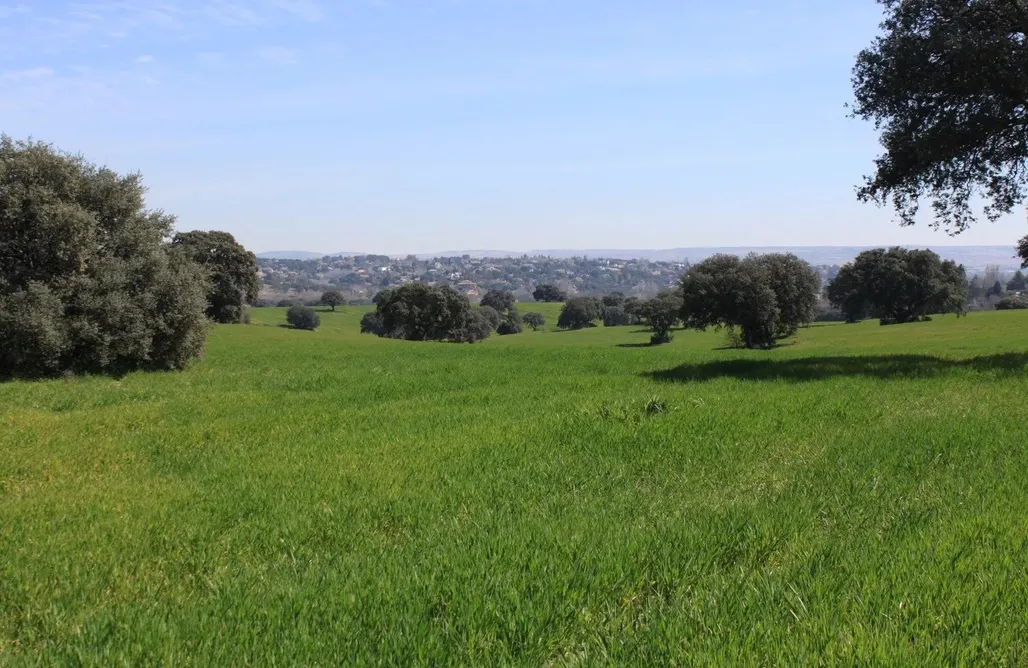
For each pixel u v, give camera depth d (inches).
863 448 390.9
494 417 543.5
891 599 186.5
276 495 327.3
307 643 170.2
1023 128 906.1
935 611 179.8
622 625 181.3
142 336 1097.4
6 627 194.1
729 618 180.2
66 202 1086.4
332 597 197.6
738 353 1392.7
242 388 837.8
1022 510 268.4
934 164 955.3
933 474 333.4
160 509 309.9
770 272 3112.7
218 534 274.7
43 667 166.9
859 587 197.6
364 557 236.8
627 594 199.3
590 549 231.8
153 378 998.4
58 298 1034.7
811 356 1225.4
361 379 893.8
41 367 1026.7
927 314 3863.2
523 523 268.7
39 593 215.9
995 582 194.4
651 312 3769.7
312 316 4867.1
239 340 2167.8
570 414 523.8
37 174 1067.3
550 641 171.0
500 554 231.0
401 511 295.1
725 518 267.6
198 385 880.3
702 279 3105.3
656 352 1400.1
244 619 186.9
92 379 997.8
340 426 536.1
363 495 322.3
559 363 1098.1
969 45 805.2
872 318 4589.1
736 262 3208.7
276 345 1900.8
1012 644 162.9
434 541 254.2
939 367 836.6
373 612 187.2
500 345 1775.3
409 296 3973.9
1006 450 377.4
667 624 177.0
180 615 193.2
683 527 255.9
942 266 3843.5
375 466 382.6
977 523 250.8
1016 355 1019.3
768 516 269.1
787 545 239.5
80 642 178.4
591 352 1396.4
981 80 849.5
